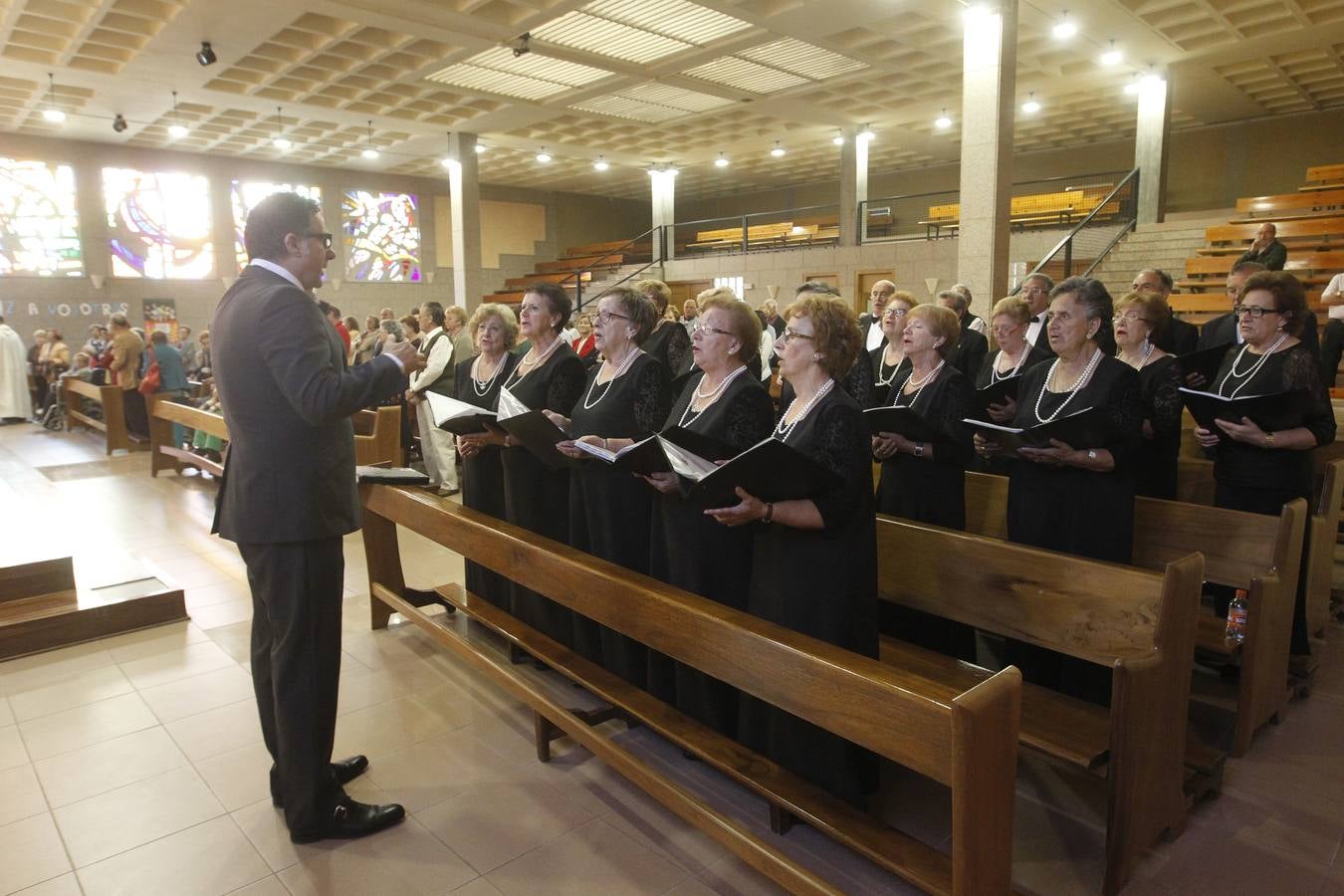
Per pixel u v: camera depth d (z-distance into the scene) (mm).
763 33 9641
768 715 2383
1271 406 3004
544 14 9016
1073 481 2811
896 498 3271
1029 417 2961
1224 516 2803
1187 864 2209
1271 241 7156
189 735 3008
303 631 2283
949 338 3199
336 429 2307
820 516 2115
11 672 3537
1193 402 3205
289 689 2293
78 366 11414
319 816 2357
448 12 8977
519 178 20391
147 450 9297
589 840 2377
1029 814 2473
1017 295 3963
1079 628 2307
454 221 14570
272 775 2535
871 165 19281
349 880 2219
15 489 7262
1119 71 11359
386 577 3938
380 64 10820
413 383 6754
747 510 2115
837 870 2189
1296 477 3109
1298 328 3166
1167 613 2080
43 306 14633
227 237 16438
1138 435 2736
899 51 10445
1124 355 3383
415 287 19141
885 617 3137
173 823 2482
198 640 3883
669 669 2830
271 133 14453
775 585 2293
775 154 17422
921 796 2553
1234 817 2406
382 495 3742
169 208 15781
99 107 12461
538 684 3311
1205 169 15469
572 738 2740
